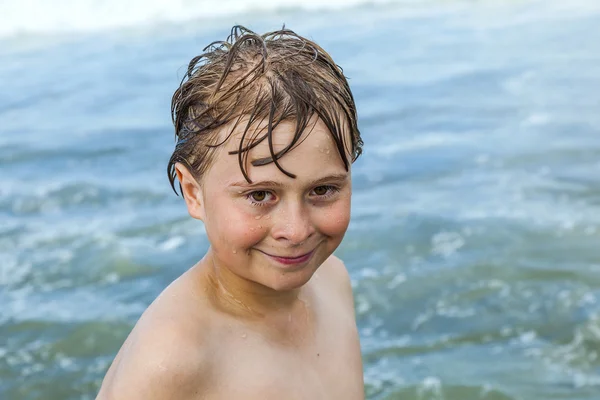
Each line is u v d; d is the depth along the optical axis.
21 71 17.00
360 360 2.49
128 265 8.56
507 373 6.73
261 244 1.97
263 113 1.89
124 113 13.76
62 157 11.74
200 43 18.27
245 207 1.95
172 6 20.77
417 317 7.54
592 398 6.38
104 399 1.99
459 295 7.81
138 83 15.53
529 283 7.94
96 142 12.29
